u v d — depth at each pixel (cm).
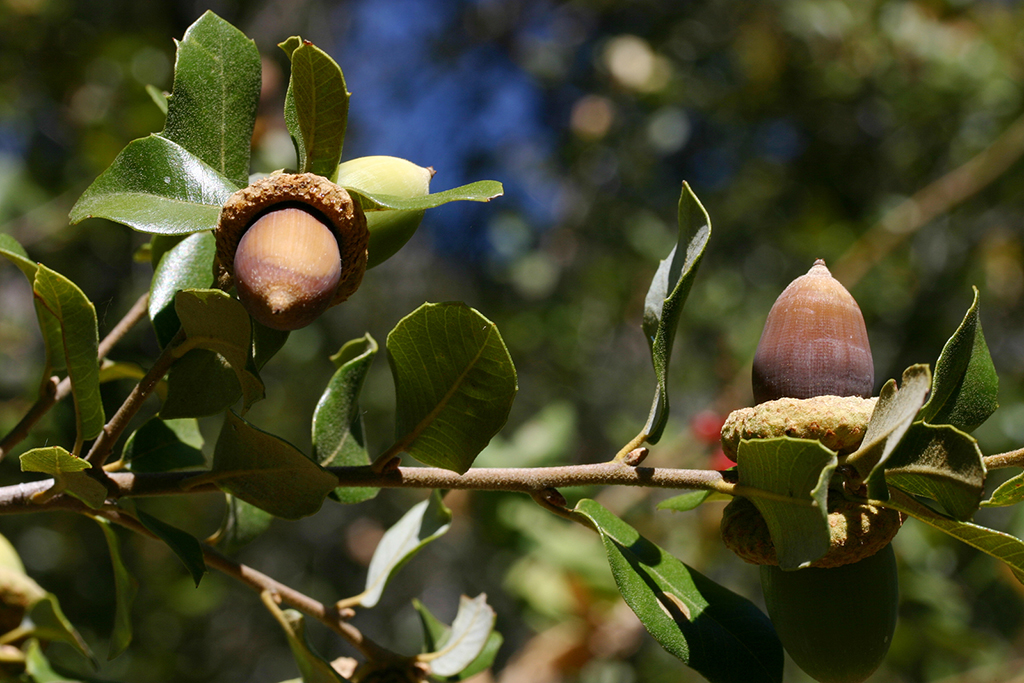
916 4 559
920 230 558
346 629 164
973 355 126
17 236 423
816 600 125
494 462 356
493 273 661
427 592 735
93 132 441
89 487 118
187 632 601
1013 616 476
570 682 386
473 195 106
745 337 534
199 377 131
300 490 122
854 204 580
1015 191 542
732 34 609
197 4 527
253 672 738
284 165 408
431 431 121
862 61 570
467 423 119
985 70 548
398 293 721
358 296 700
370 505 681
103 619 492
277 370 602
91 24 494
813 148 599
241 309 109
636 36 636
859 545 119
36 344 440
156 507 493
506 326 624
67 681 163
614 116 623
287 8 601
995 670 402
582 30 701
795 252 583
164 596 514
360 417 159
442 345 116
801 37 577
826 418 118
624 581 119
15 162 446
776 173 604
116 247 450
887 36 559
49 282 115
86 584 496
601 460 618
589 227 638
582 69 691
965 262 546
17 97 459
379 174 124
